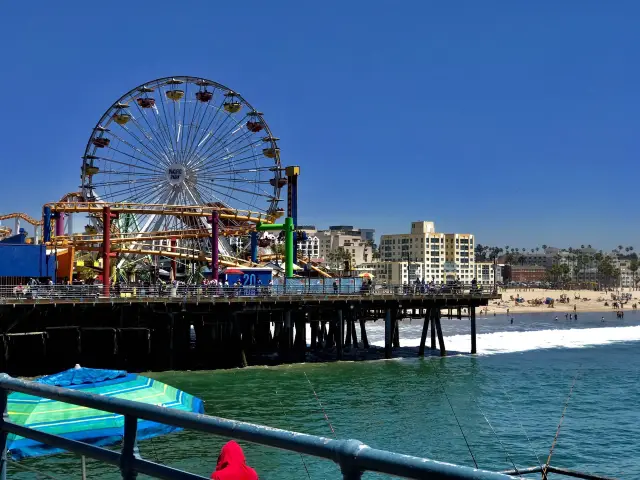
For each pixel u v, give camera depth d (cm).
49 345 5284
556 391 4725
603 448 3219
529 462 2977
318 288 6456
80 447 607
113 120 7988
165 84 8081
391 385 4912
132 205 7300
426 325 6662
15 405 1670
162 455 2453
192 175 8100
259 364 5922
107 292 5619
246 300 5709
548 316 18138
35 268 6203
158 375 5266
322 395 4462
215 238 7050
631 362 6450
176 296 5581
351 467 425
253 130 8212
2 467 704
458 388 4809
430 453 3086
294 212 7456
